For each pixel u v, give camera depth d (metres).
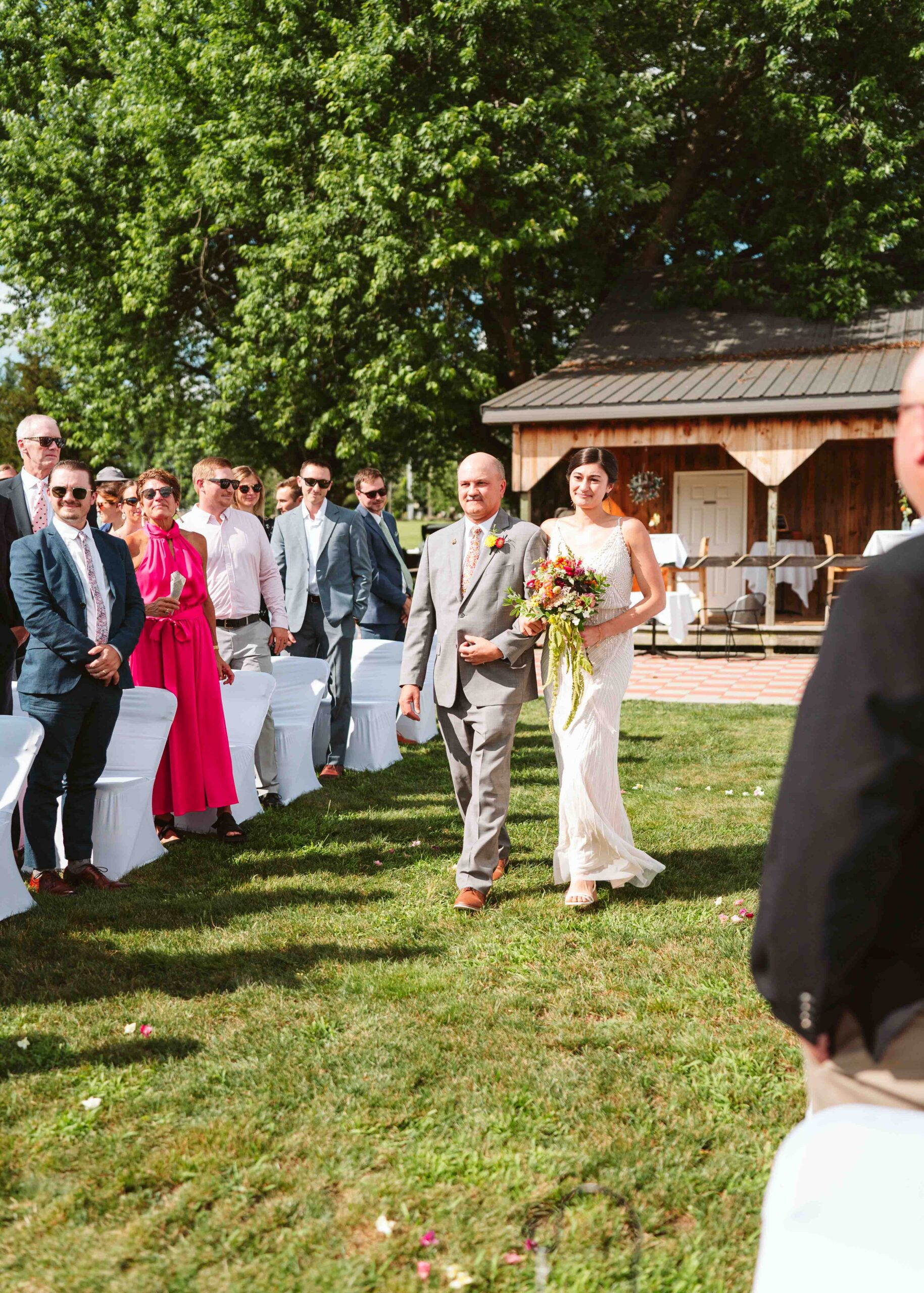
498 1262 2.39
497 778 4.77
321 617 7.83
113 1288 2.33
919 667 1.34
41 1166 2.77
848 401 14.34
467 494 4.86
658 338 18.52
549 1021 3.61
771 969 1.40
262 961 4.13
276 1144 2.86
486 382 16.62
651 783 7.16
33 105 21.56
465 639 4.79
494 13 15.71
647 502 18.59
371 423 17.03
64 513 4.98
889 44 18.06
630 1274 2.34
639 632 16.16
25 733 4.76
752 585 16.73
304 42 17.03
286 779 6.85
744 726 9.33
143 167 19.50
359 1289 2.32
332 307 16.97
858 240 17.84
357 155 15.83
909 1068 1.42
